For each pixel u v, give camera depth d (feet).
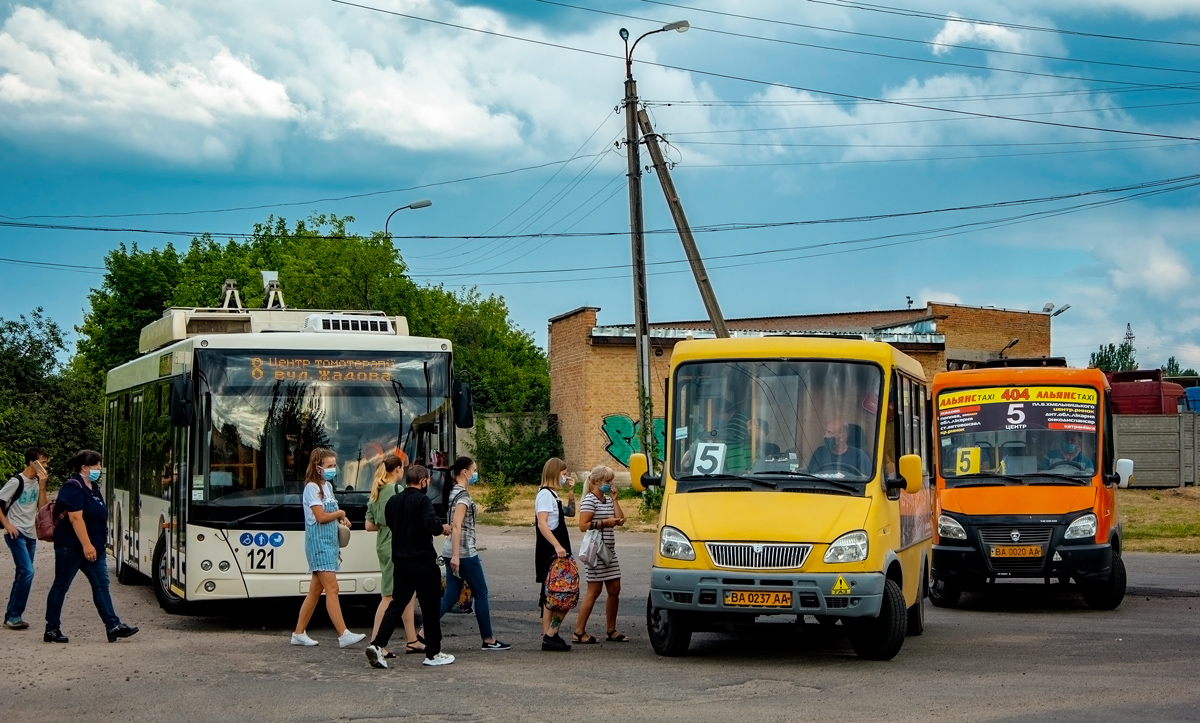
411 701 29.45
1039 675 33.58
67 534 40.04
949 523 53.36
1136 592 60.03
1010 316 170.91
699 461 38.47
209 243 240.94
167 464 48.21
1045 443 54.19
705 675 33.60
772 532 35.22
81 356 242.99
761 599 34.94
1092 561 51.37
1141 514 106.83
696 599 35.29
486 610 39.47
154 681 32.48
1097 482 52.80
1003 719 26.76
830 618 36.09
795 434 38.34
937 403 56.44
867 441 38.06
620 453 146.41
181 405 42.04
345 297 153.07
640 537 94.38
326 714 27.86
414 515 35.29
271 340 44.52
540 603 40.16
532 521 109.91
